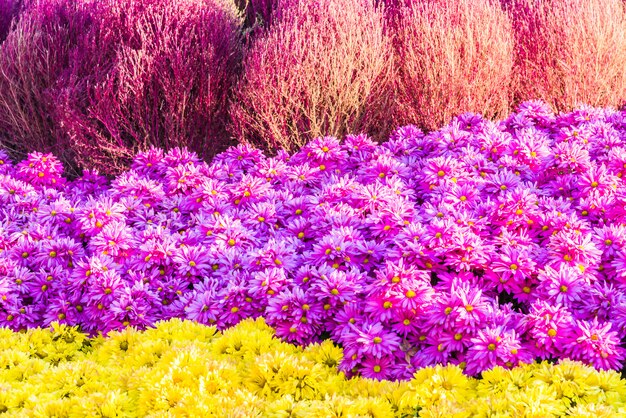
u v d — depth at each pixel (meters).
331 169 4.64
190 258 3.60
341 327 2.97
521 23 6.28
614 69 5.89
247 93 5.13
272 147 5.18
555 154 4.11
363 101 5.17
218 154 5.11
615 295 3.01
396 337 2.82
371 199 3.82
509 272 3.10
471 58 5.32
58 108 5.18
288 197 4.25
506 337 2.68
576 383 2.42
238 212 4.13
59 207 4.16
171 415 2.43
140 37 5.53
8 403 2.58
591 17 5.85
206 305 3.26
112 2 5.77
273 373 2.66
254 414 2.41
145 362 2.85
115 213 3.99
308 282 3.21
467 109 5.33
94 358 3.08
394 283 2.93
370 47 5.14
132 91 5.26
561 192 4.00
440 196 4.00
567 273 3.01
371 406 2.42
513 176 4.03
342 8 5.35
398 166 4.36
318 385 2.65
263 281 3.21
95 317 3.29
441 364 2.78
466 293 2.88
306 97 5.05
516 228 3.49
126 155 5.40
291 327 3.02
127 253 3.70
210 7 5.96
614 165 4.02
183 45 5.42
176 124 5.32
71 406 2.52
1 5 6.92
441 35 5.28
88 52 5.59
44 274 3.56
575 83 5.82
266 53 5.10
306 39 5.15
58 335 3.16
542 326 2.76
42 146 5.74
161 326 3.10
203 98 5.34
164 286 3.51
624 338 2.87
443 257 3.22
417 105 5.45
